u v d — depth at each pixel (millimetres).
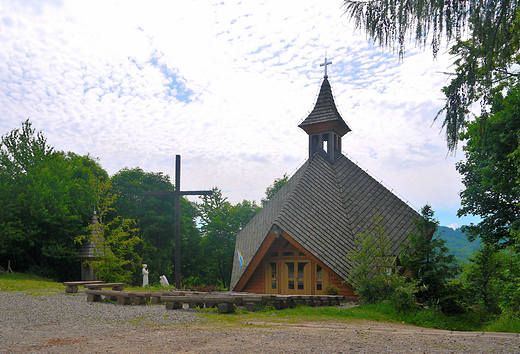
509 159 14156
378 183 26172
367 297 16484
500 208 21969
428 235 17859
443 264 17281
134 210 50375
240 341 6980
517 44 4652
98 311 11547
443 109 5211
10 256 37844
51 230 38188
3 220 35438
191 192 23281
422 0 4527
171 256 52281
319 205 23781
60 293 16750
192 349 6285
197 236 56062
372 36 4824
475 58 4816
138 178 52938
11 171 39406
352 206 23781
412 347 6500
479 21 4461
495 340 7324
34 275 33688
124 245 32156
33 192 36812
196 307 12922
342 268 20547
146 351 6145
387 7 4680
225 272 54406
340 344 6734
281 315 12055
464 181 25469
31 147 41656
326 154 28156
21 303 13203
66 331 8242
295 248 23203
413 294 15820
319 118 28969
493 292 19516
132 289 22734
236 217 54375
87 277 37719
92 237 31359
